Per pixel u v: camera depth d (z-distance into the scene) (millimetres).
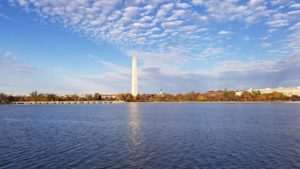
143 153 52656
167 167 43594
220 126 95875
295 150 55031
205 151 54219
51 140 67750
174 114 157750
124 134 77312
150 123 107312
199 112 175625
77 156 50375
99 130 86750
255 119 123500
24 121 122000
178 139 68312
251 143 62750
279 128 90312
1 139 69625
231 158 48656
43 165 44625
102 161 47062
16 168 43062
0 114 171125
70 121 120125
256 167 43312
